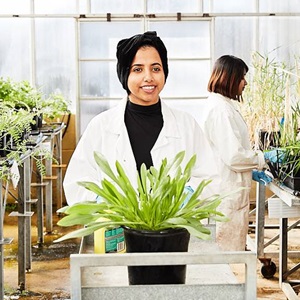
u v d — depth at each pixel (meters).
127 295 1.56
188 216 1.67
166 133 2.32
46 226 5.89
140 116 2.35
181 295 1.57
